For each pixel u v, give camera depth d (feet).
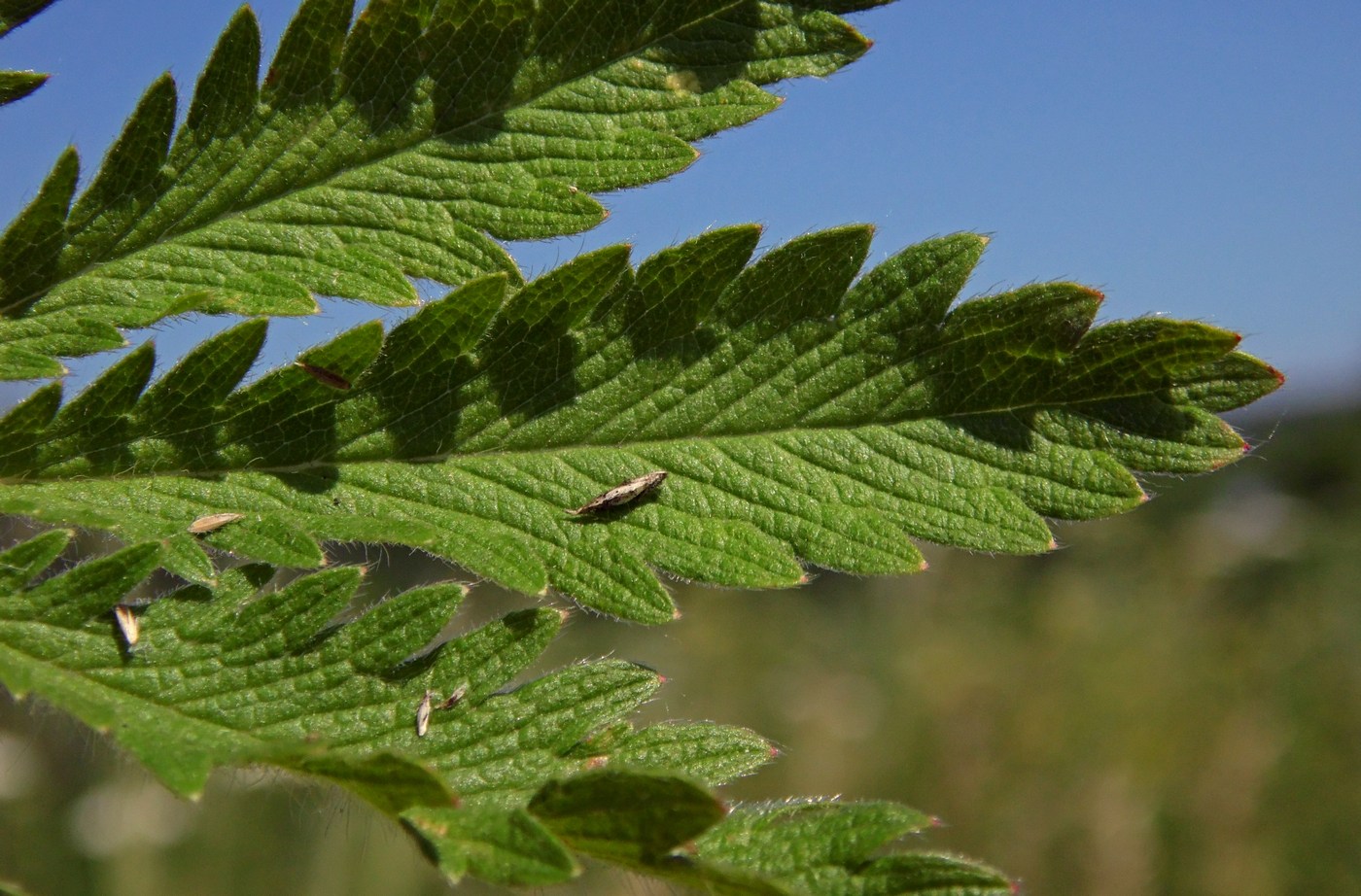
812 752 1.54
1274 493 1.98
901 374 0.49
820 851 0.45
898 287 0.49
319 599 0.46
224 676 0.46
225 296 0.48
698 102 0.50
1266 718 1.42
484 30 0.49
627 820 0.44
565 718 0.47
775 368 0.49
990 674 1.57
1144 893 1.32
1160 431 0.48
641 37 0.50
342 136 0.49
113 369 0.47
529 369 0.49
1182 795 1.38
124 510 0.47
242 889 1.09
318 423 0.48
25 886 0.99
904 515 0.48
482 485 0.48
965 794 1.45
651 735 0.47
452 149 0.49
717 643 1.68
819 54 0.50
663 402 0.49
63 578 0.46
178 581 0.48
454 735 0.46
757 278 0.49
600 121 0.49
